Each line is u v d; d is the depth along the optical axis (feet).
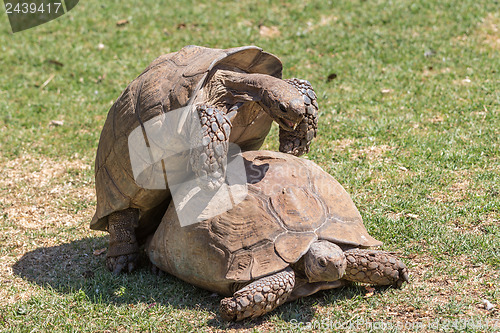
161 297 47.91
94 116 92.79
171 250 47.65
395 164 68.80
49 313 46.70
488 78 92.22
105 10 130.93
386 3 123.85
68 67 110.22
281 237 43.14
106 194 52.39
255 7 127.54
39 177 75.87
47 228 63.82
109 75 105.91
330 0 127.54
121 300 48.11
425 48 104.68
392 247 52.95
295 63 104.06
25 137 86.79
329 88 94.53
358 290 46.37
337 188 48.88
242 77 48.42
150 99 49.14
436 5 121.29
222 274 43.62
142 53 113.09
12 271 55.11
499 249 50.49
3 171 77.46
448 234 53.52
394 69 98.68
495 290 44.70
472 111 81.82
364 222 56.80
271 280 41.78
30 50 116.26
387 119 81.30
